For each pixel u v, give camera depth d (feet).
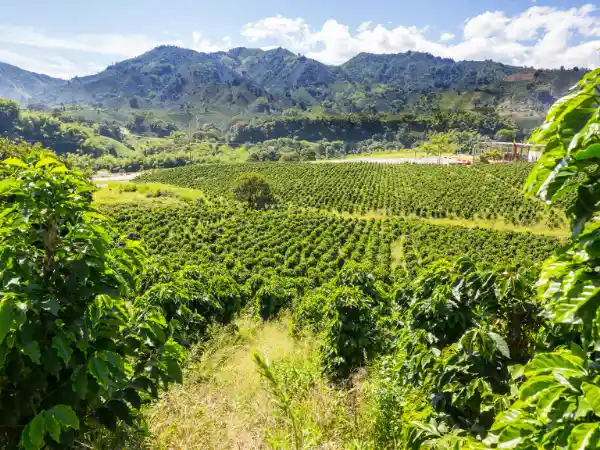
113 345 10.00
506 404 9.32
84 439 10.36
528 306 11.07
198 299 35.04
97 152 574.97
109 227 11.84
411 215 177.78
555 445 5.53
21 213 9.15
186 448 11.68
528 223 158.71
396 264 115.03
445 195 206.80
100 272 10.50
